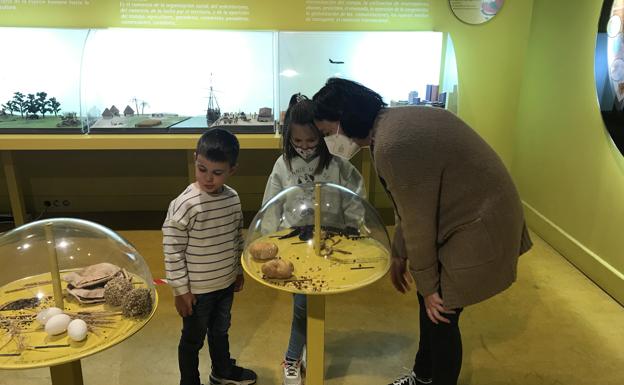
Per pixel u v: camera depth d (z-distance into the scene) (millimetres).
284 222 1755
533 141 3854
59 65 3459
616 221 2859
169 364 2248
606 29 2861
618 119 2766
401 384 2025
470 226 1469
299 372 2043
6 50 3465
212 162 1627
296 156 1998
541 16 3691
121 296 1321
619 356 2338
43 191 4094
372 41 3637
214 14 3600
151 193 4164
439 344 1676
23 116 3523
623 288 2773
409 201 1418
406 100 3748
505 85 3885
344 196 1778
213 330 1923
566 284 3027
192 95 3682
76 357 1136
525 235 1660
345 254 1643
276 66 3621
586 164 3152
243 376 2102
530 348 2396
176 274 1697
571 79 3305
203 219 1712
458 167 1423
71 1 3521
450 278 1521
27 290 1399
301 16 3643
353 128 1520
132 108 3652
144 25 3592
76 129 3312
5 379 2113
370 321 2611
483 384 2143
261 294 2871
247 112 3674
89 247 1516
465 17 3691
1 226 3891
